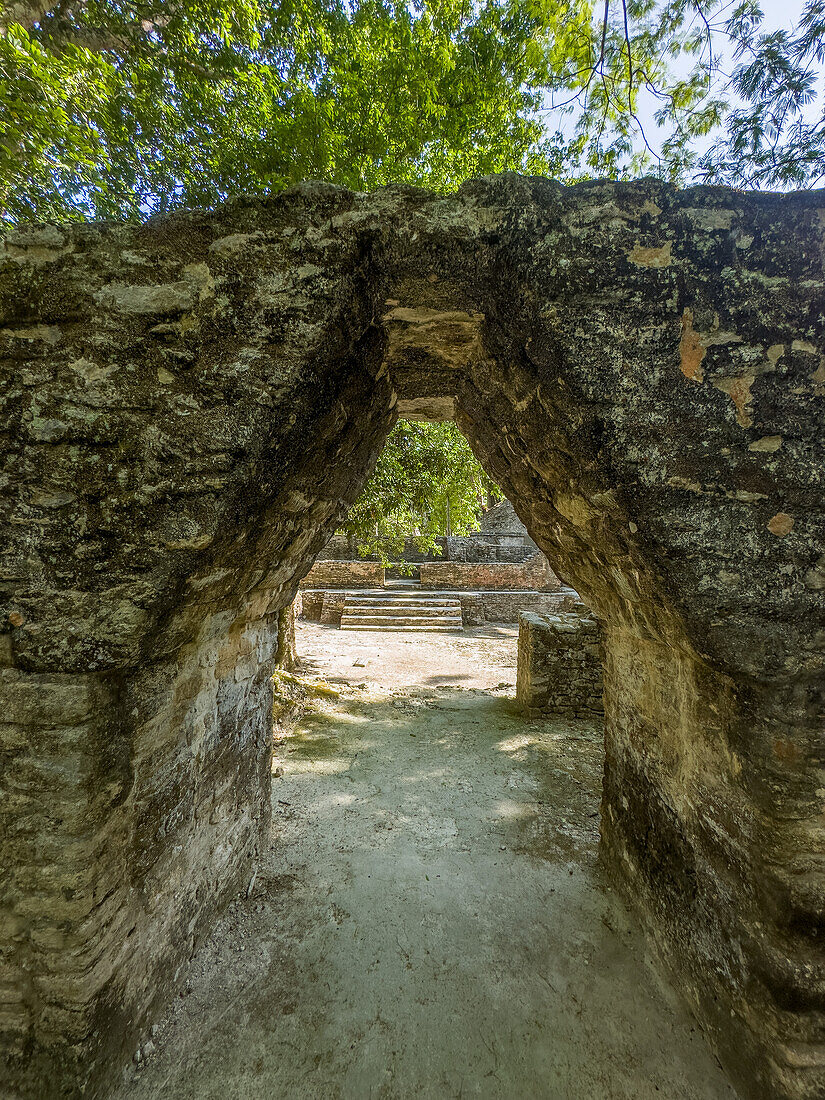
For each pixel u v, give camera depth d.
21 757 1.31
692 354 1.36
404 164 4.04
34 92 2.02
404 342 1.77
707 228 1.37
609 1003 1.76
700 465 1.36
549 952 1.98
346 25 3.57
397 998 1.76
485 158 4.21
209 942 1.99
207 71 2.95
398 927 2.09
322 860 2.54
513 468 2.23
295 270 1.35
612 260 1.36
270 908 2.20
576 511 1.79
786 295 1.37
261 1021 1.67
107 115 2.61
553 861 2.56
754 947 1.40
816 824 1.34
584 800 3.21
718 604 1.36
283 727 4.28
